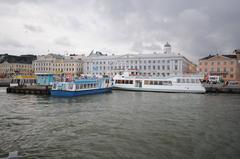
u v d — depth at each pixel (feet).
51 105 125.80
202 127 77.36
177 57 347.97
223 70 318.86
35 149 55.42
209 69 326.65
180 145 58.80
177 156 51.65
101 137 65.26
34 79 254.68
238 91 214.90
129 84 230.68
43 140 62.23
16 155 46.96
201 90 207.31
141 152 53.83
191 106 125.70
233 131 72.59
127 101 146.20
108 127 76.33
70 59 450.30
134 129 74.02
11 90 198.08
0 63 486.38
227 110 112.68
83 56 490.90
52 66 452.35
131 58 376.48
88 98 161.99
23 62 502.38
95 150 55.01
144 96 180.34
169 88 216.13
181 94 199.82
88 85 192.65
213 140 63.16
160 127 76.95
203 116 96.63
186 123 83.25
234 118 92.73
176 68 349.41
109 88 219.61
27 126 77.00
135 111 107.65
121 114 99.66
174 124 81.51
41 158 50.11
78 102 139.44
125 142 60.85
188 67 440.86
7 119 87.92
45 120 86.43
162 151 54.60
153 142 60.95
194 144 59.67
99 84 209.46
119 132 70.38
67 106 122.31
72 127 76.13
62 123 81.61
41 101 143.23
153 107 120.98
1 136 65.21
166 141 61.93
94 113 101.71
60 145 58.34
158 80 220.43
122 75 237.45
